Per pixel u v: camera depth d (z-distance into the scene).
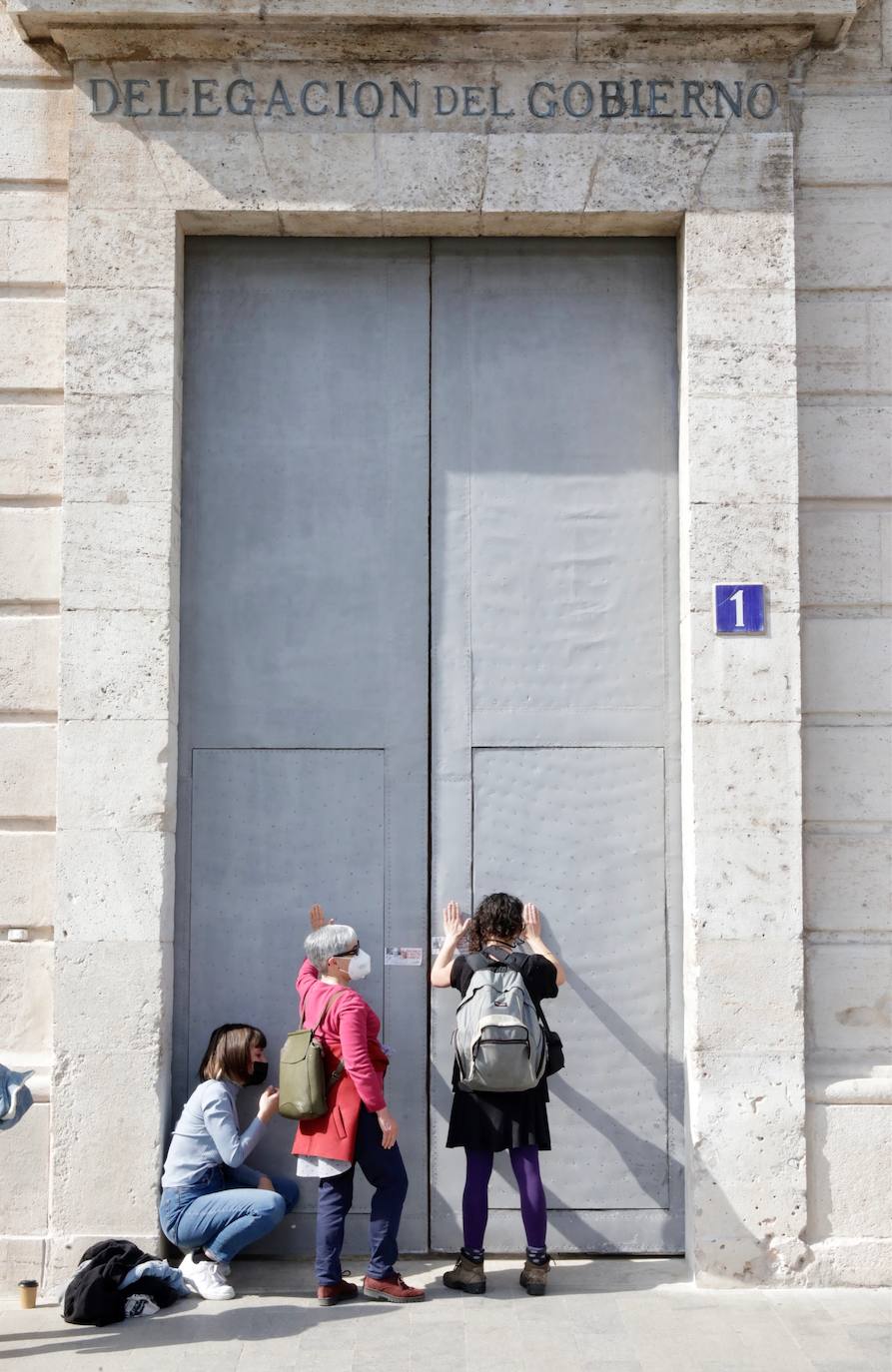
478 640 7.22
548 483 7.29
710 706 6.86
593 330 7.35
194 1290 6.45
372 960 7.07
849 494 7.09
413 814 7.14
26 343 7.14
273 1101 6.57
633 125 7.10
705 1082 6.69
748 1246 6.58
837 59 7.22
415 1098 7.02
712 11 6.90
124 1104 6.63
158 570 6.90
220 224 7.20
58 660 6.98
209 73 7.12
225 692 7.17
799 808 6.80
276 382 7.32
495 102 7.12
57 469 7.09
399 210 7.07
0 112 7.20
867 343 7.16
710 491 6.95
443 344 7.34
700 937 6.76
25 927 6.88
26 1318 6.21
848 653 7.04
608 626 7.23
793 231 7.05
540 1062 6.25
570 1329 5.98
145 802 6.79
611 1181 6.98
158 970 6.71
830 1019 6.86
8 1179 6.67
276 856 7.11
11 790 6.94
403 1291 6.32
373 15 6.89
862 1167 6.68
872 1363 5.61
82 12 6.84
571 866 7.11
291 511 7.26
